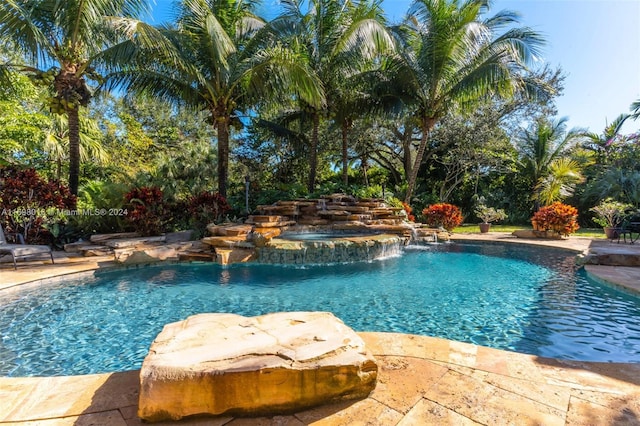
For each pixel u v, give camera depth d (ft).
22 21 23.21
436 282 18.85
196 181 42.96
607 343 10.90
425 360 8.16
